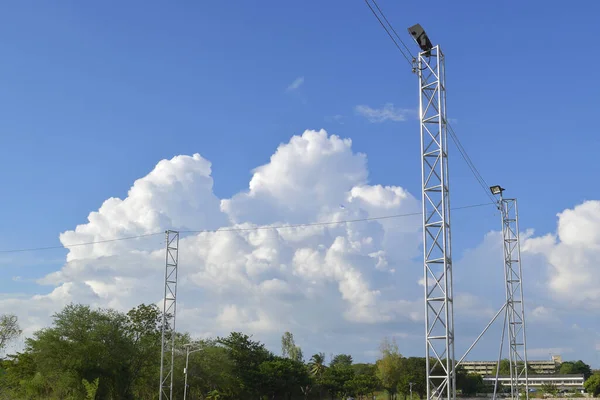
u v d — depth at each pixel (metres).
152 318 108.62
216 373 109.19
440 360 35.41
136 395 100.00
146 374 98.94
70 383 82.06
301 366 141.62
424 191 37.78
